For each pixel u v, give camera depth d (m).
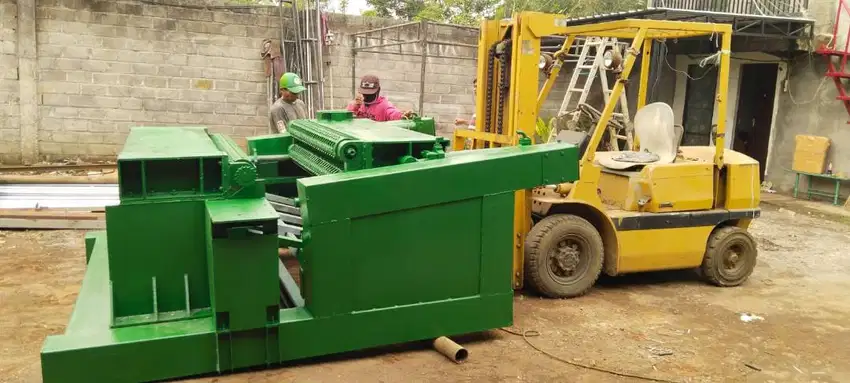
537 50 4.72
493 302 3.79
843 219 8.47
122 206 3.11
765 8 9.84
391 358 3.56
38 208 6.46
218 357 3.13
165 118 10.07
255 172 3.31
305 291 3.38
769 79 10.90
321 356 3.53
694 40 10.74
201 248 3.27
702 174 5.21
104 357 2.93
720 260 5.32
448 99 11.73
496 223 3.72
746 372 3.72
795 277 5.83
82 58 9.54
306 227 3.28
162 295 3.24
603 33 5.31
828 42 9.41
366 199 3.35
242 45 10.25
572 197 4.83
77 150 9.78
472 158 3.69
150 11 9.71
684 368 3.72
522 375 3.48
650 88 11.66
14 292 4.51
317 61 10.46
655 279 5.57
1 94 9.33
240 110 10.41
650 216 5.01
